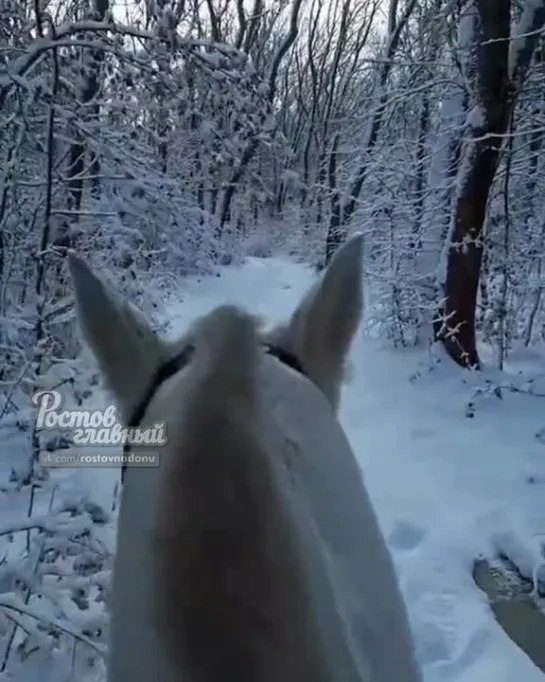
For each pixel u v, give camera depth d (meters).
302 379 0.93
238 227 28.52
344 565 0.78
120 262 6.61
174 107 5.86
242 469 0.60
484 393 8.67
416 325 11.02
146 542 0.60
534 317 11.98
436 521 5.82
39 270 5.22
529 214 11.48
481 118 9.45
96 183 6.59
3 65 5.45
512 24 11.15
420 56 11.64
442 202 10.54
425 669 4.16
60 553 3.71
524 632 4.51
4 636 3.61
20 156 5.89
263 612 0.55
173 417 0.64
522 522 5.79
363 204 12.30
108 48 5.47
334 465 0.86
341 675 0.58
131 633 0.62
